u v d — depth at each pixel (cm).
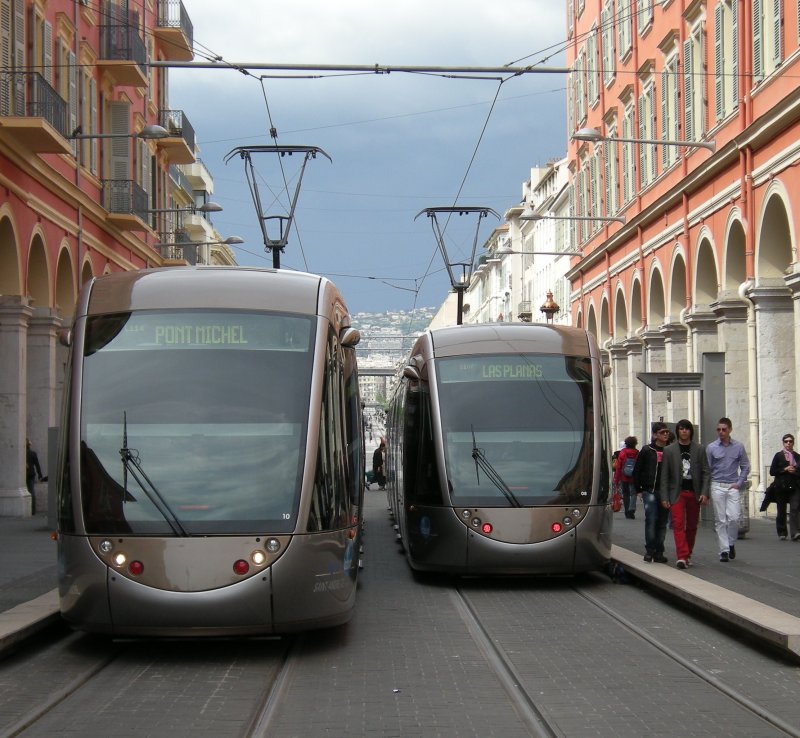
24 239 2620
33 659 1038
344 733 767
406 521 1647
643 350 3709
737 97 2694
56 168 2884
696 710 828
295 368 1094
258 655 1053
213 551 1009
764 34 2491
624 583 1591
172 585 1003
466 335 1645
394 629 1197
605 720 797
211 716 815
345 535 1090
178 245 3891
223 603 1000
